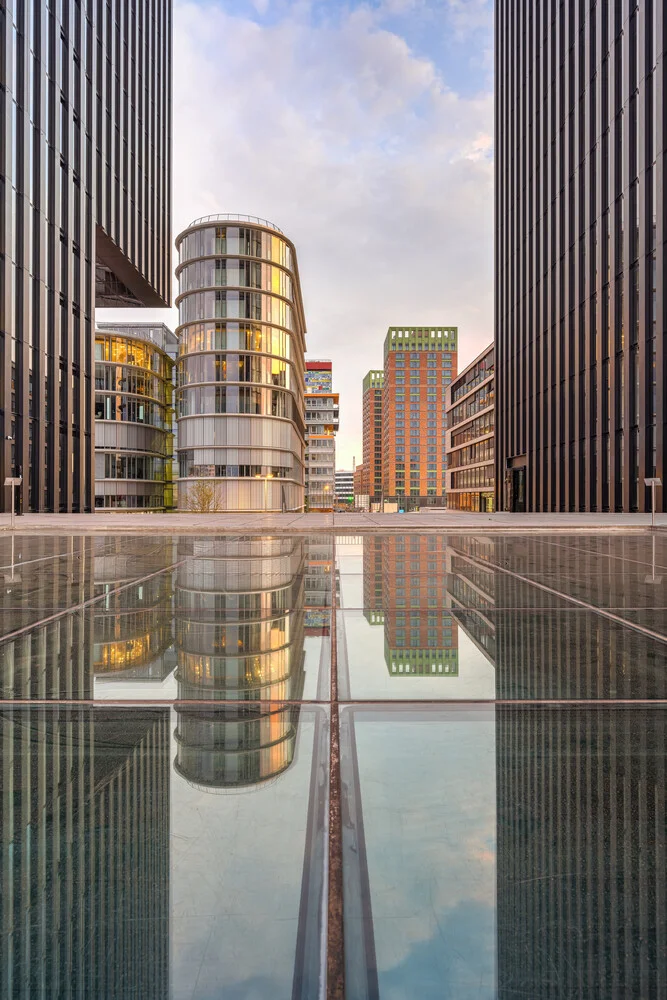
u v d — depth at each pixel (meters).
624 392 32.91
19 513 31.80
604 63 35.97
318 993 1.54
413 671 4.37
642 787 2.64
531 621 6.04
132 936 1.73
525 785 2.64
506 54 56.19
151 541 16.64
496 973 1.61
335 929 1.75
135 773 2.77
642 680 4.17
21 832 2.28
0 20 30.53
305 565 10.88
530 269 49.38
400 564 10.95
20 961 1.67
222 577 9.28
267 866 2.04
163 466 76.88
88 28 43.03
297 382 69.50
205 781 2.68
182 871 2.02
